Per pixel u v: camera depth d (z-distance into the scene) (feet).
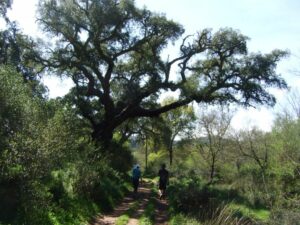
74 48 117.60
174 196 72.69
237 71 116.88
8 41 107.14
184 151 227.81
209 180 132.67
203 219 53.31
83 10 114.32
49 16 113.50
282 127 64.90
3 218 34.99
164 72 117.91
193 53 119.14
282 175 57.21
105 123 124.26
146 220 55.06
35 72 116.06
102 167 81.76
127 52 124.67
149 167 238.07
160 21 116.88
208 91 116.37
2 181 36.73
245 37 117.91
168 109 122.72
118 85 134.10
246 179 94.63
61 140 51.52
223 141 144.77
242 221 50.31
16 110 36.78
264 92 116.06
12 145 35.88
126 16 112.78
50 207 42.11
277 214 45.85
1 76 36.81
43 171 39.29
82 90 124.16
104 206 62.59
